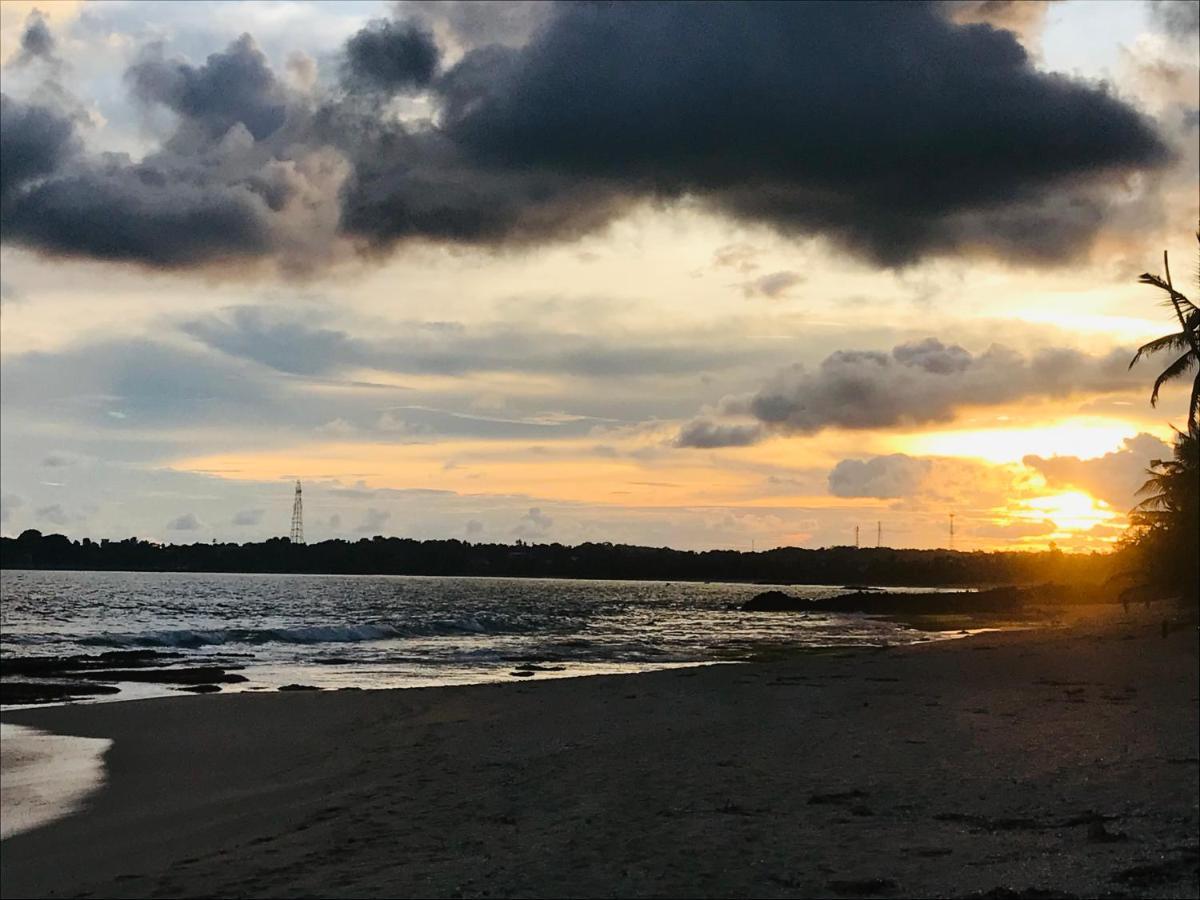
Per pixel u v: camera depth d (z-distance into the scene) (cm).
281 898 832
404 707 2333
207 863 1018
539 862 880
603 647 5056
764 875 799
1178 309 2038
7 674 3591
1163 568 4184
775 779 1227
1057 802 1020
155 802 1490
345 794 1367
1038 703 1880
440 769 1498
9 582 17762
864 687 2328
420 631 6244
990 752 1344
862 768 1273
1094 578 12194
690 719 1897
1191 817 928
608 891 779
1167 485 4103
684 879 799
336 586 19438
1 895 982
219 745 1973
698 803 1100
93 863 1109
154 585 17400
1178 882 720
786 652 4638
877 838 902
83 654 4675
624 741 1641
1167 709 1742
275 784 1555
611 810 1091
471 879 838
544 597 15162
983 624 7938
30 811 1452
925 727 1606
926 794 1090
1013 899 703
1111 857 796
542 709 2169
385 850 989
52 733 2153
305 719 2239
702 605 13262
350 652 4653
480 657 4422
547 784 1286
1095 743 1388
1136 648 3142
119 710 2430
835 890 750
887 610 11050
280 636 5428
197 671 3628
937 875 773
